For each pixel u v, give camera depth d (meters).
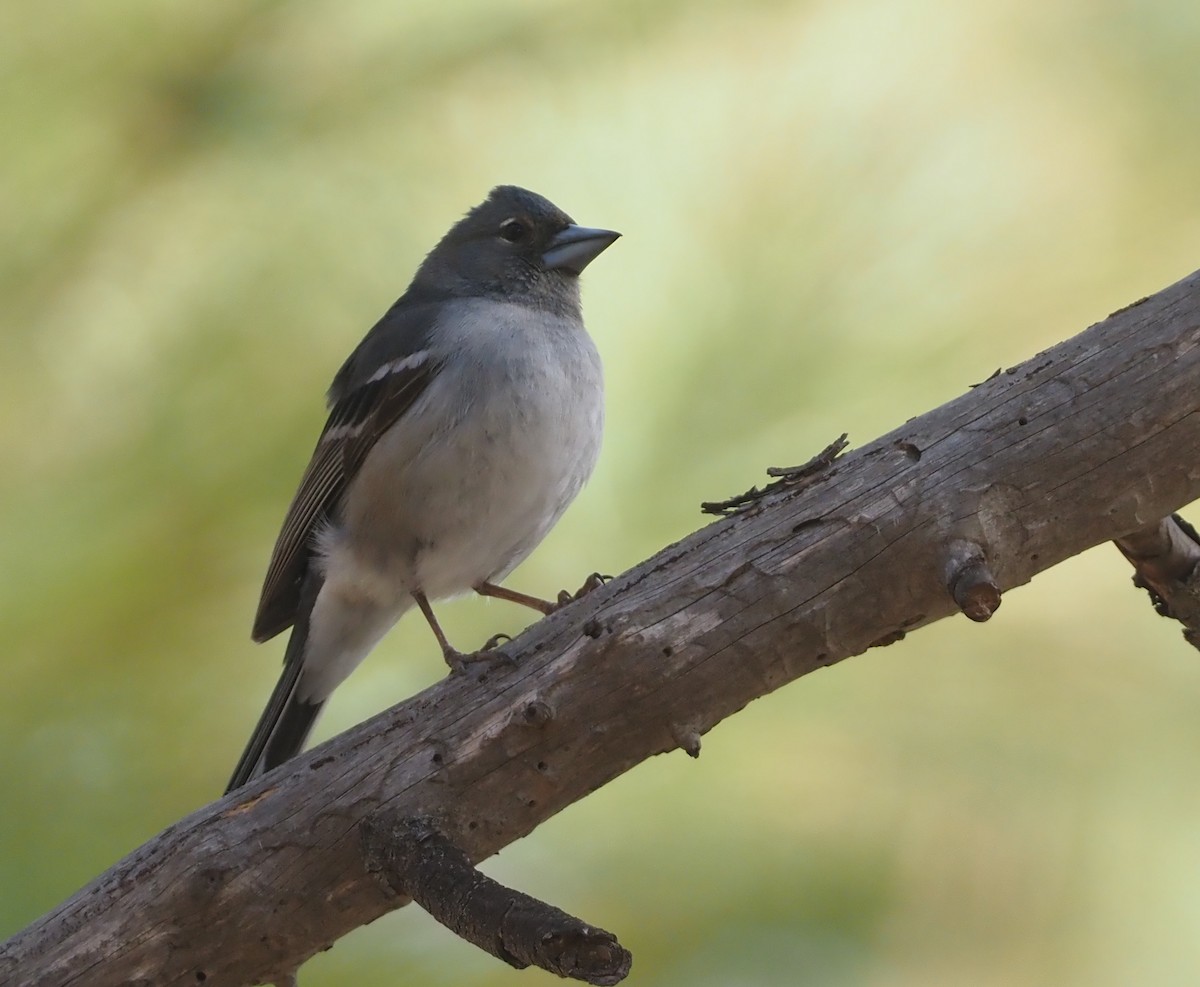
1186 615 6.71
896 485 6.09
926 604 6.12
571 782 6.23
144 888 6.21
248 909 6.22
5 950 6.16
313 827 6.20
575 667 6.16
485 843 6.26
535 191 7.71
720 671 6.14
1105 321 6.23
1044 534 6.09
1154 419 6.01
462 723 6.24
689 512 7.10
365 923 6.30
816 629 6.12
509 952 5.46
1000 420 6.11
